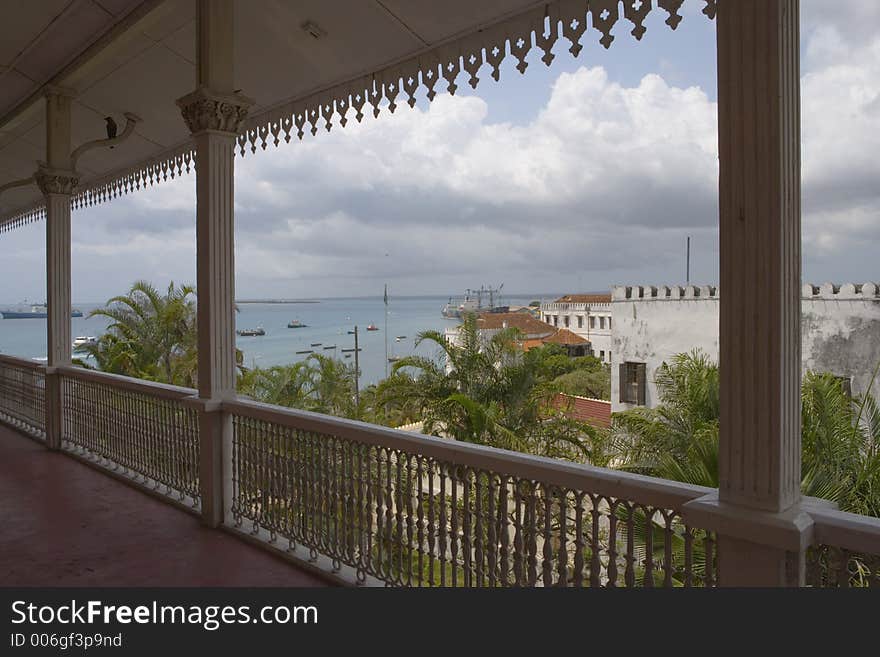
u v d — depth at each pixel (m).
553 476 2.51
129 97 6.86
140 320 18.56
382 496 3.36
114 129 7.18
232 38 4.67
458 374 11.92
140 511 5.10
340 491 3.63
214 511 4.63
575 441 11.39
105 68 6.48
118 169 8.71
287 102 5.95
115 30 5.70
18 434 8.52
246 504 4.51
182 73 6.19
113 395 6.37
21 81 7.12
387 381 12.14
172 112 6.91
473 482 2.90
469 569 2.86
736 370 2.03
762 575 1.96
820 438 6.66
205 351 4.66
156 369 17.98
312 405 16.28
